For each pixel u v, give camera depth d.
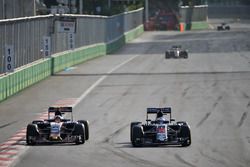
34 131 83.06
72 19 186.62
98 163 70.81
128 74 184.38
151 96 137.75
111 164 70.12
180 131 81.62
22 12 190.38
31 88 152.75
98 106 124.00
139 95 139.50
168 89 149.50
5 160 73.62
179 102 128.38
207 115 111.69
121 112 116.12
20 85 147.25
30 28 160.50
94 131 95.81
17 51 147.62
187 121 105.25
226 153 77.06
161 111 83.69
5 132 96.00
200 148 80.44
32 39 162.75
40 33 172.12
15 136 91.81
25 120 107.69
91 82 164.50
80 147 81.44
